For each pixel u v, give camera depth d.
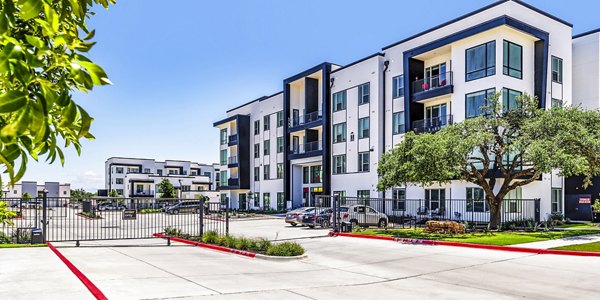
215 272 11.52
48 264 10.95
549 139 20.02
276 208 48.94
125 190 88.38
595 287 9.99
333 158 39.25
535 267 12.65
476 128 22.36
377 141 34.88
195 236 19.70
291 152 45.66
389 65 35.03
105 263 12.36
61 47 1.63
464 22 29.78
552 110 21.58
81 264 12.06
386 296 9.15
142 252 15.24
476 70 27.78
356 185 36.62
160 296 8.44
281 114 48.91
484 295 9.30
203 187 92.81
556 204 29.73
